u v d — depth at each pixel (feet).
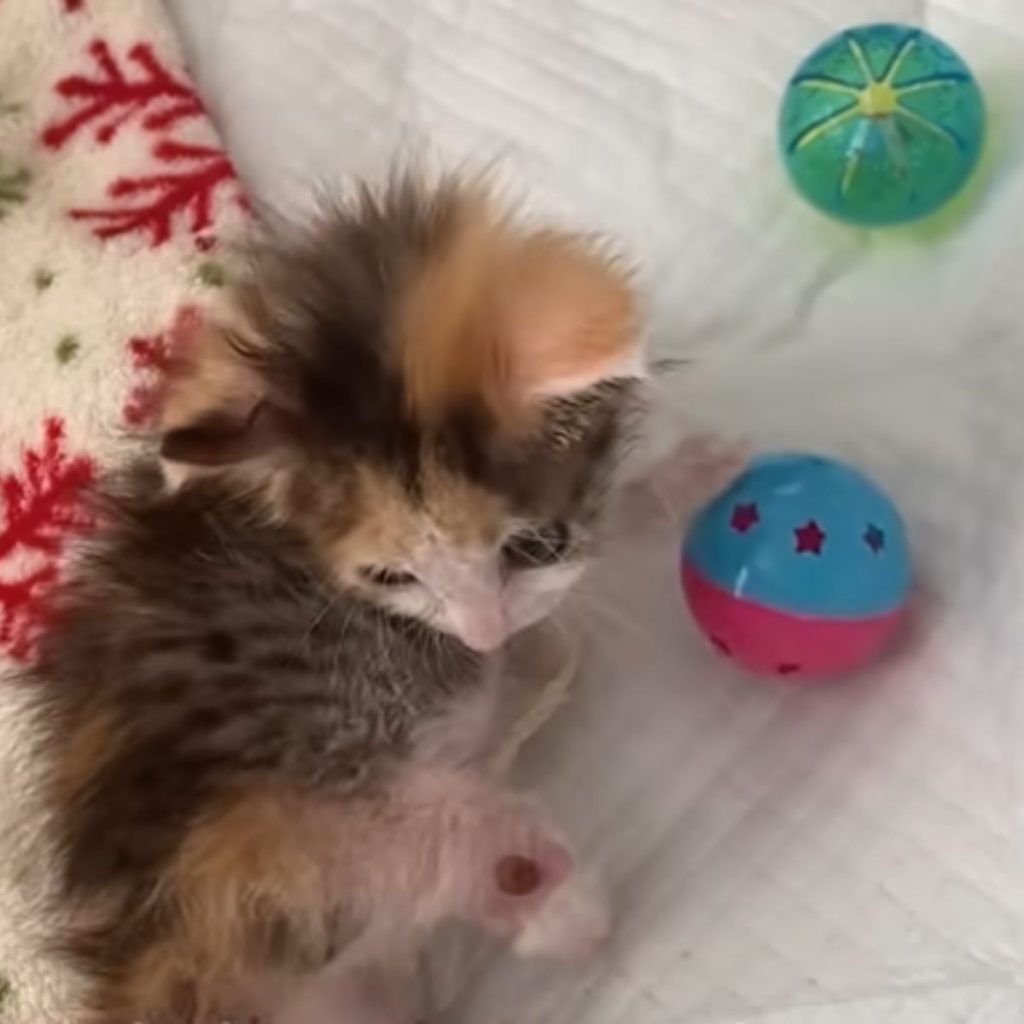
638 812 1.02
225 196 1.23
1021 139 1.16
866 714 1.01
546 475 0.88
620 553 1.08
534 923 0.98
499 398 0.84
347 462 0.86
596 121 1.23
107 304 1.16
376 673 0.96
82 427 1.13
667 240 1.18
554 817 1.02
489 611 0.89
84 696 0.98
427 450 0.85
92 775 0.96
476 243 0.89
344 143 1.27
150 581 0.96
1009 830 0.95
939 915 0.94
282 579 0.94
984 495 1.04
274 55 1.31
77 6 1.32
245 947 0.96
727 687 1.04
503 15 1.28
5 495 1.13
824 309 1.14
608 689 1.06
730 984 0.95
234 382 0.88
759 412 1.11
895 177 1.10
